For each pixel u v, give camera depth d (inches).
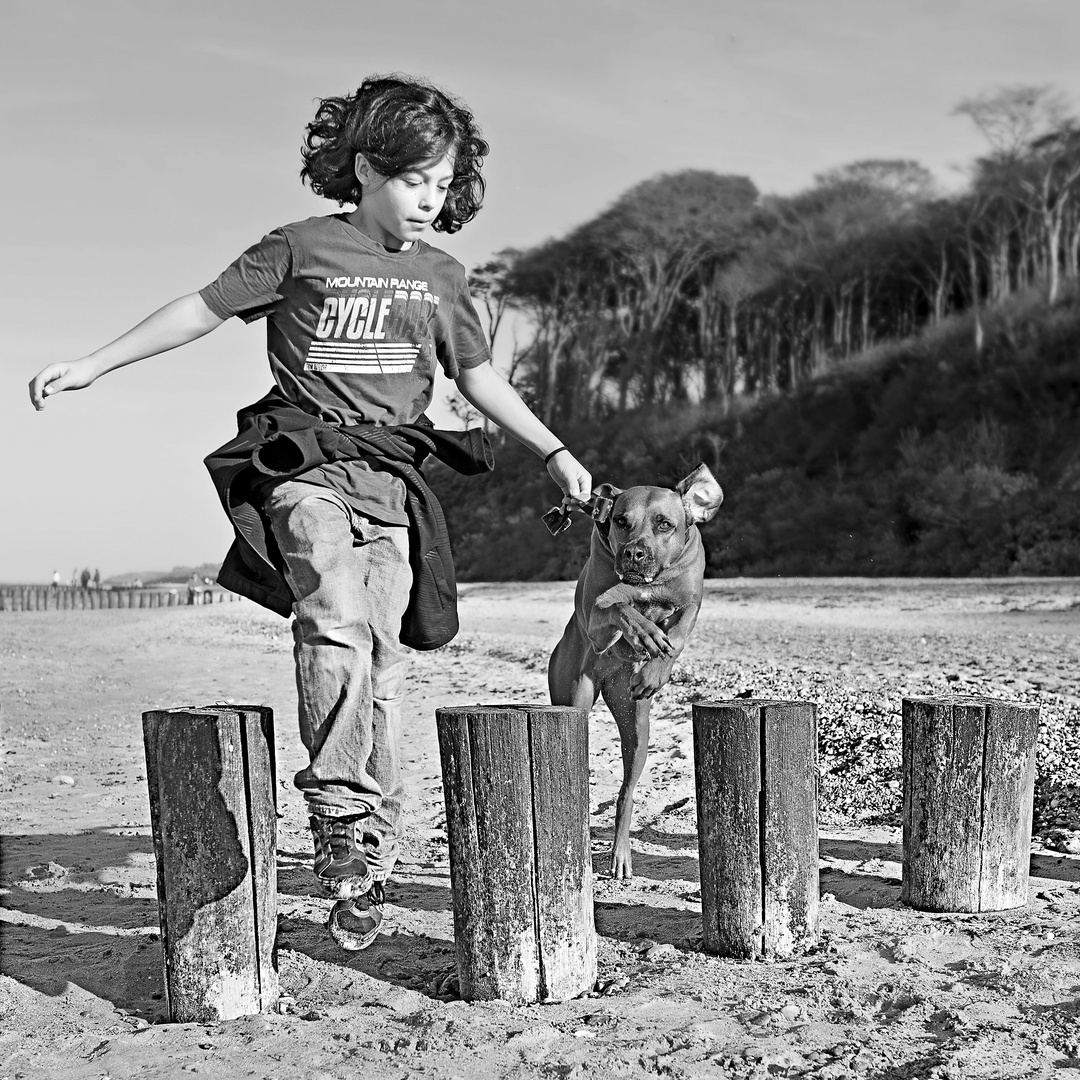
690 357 3154.5
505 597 1499.8
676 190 3061.0
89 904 203.5
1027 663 482.6
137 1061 131.2
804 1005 144.4
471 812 148.3
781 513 1854.1
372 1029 139.9
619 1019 141.3
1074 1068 124.0
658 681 201.9
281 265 144.6
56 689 587.5
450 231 161.2
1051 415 1685.5
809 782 167.6
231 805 144.8
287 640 937.5
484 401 170.9
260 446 140.2
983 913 182.9
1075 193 2226.9
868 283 2620.6
